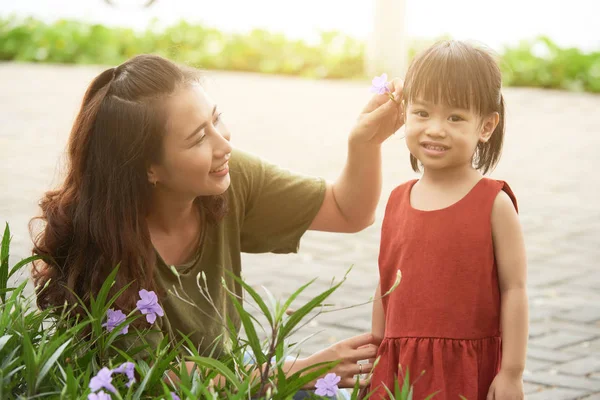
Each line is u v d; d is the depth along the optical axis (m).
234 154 3.21
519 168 8.72
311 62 14.59
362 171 3.19
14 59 15.56
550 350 4.71
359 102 12.10
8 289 2.98
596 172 8.55
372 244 6.61
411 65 2.80
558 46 13.67
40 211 3.54
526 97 12.47
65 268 3.00
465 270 2.73
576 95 12.70
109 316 2.79
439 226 2.76
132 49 15.41
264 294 5.51
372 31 13.30
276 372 2.78
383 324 2.95
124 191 2.86
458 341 2.73
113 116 2.83
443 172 2.81
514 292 2.73
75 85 13.05
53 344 2.53
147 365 2.70
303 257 6.29
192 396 2.37
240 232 3.26
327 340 4.82
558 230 6.85
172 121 2.80
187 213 3.01
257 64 14.82
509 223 2.73
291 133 10.20
